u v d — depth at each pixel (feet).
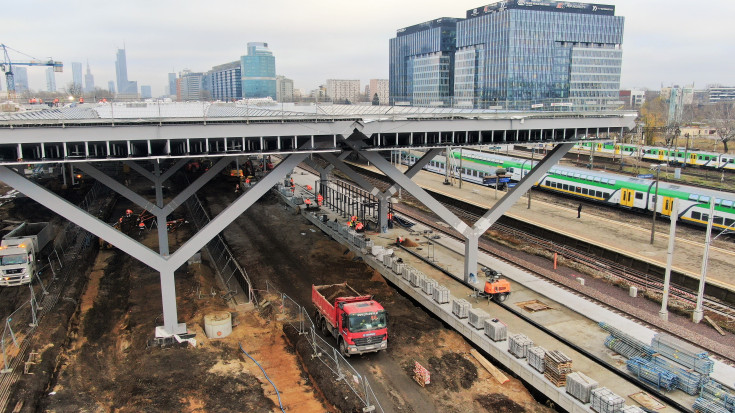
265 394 82.07
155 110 120.06
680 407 71.72
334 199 216.33
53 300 113.80
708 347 91.15
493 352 90.99
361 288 126.41
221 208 213.25
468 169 278.67
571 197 232.12
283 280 133.18
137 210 213.66
